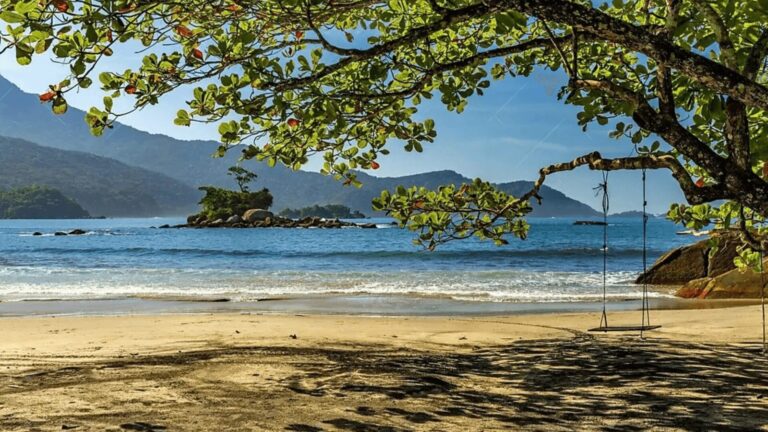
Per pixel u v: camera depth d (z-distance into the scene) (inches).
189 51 213.3
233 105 193.9
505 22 161.3
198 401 225.3
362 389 247.6
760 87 112.8
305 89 208.7
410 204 245.4
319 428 188.5
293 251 2098.9
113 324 503.5
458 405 219.8
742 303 695.1
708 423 193.3
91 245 2583.7
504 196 239.1
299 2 164.2
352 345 385.4
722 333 411.2
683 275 970.7
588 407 215.5
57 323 511.8
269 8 191.6
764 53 129.0
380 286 962.1
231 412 208.4
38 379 267.9
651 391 238.5
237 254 1979.6
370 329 474.6
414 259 1749.5
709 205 232.1
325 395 236.5
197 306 700.0
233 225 5022.1
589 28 119.3
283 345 382.0
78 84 165.2
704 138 211.2
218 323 508.7
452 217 244.8
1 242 2861.7
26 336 430.6
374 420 198.2
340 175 268.7
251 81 192.1
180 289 904.9
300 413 207.3
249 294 835.4
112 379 268.1
